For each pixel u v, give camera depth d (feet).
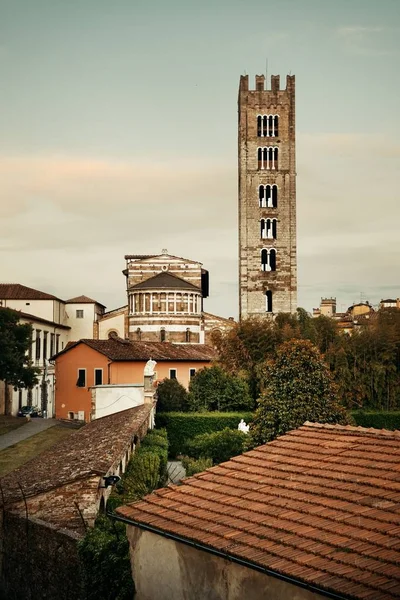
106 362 314.96
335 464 65.57
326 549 49.65
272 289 456.86
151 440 168.76
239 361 295.28
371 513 53.26
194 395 274.98
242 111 462.60
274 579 49.80
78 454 121.70
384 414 269.85
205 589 56.39
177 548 59.72
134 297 467.11
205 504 63.21
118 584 68.74
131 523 64.44
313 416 165.58
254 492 63.21
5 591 96.94
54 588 84.79
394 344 281.95
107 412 218.79
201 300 493.77
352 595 43.29
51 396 426.10
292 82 465.06
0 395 344.28
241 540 54.03
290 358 169.48
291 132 463.01
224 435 208.13
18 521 94.53
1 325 310.04
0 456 212.43
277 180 461.37
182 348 363.56
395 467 61.11
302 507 57.41
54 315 488.02
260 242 458.91
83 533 84.33
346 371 279.49
